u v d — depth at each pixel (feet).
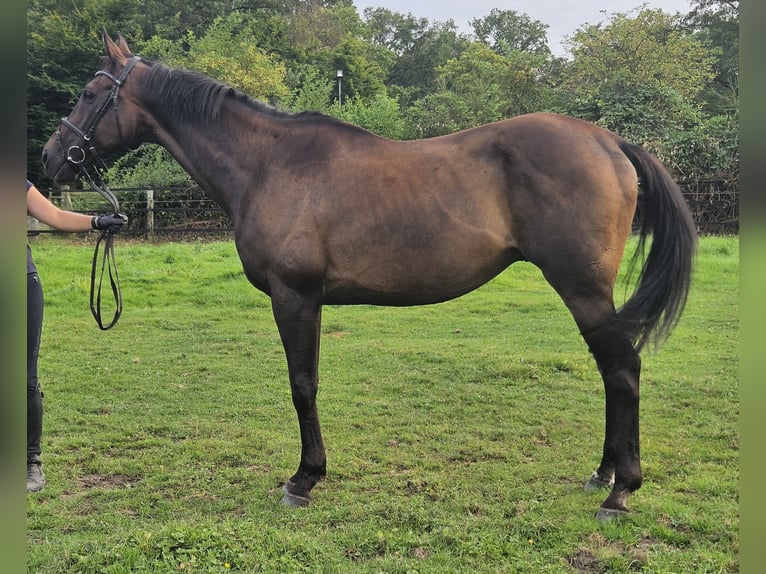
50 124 60.70
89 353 19.52
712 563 7.82
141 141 11.43
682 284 9.17
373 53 137.80
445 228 9.30
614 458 10.03
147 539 8.25
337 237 9.55
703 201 39.22
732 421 13.01
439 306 26.17
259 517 9.52
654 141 45.24
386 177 9.53
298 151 10.05
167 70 10.94
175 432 13.19
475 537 8.57
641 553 8.11
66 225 10.01
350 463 11.42
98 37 66.13
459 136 9.73
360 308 26.37
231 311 25.35
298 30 124.47
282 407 14.71
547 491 10.14
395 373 17.24
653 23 75.10
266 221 9.82
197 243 39.68
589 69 70.85
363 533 8.80
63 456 11.84
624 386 9.04
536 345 20.03
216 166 10.67
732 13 92.43
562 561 8.04
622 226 9.06
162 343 20.75
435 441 12.43
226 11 101.96
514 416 13.71
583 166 8.87
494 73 66.80
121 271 31.22
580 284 8.96
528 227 9.10
